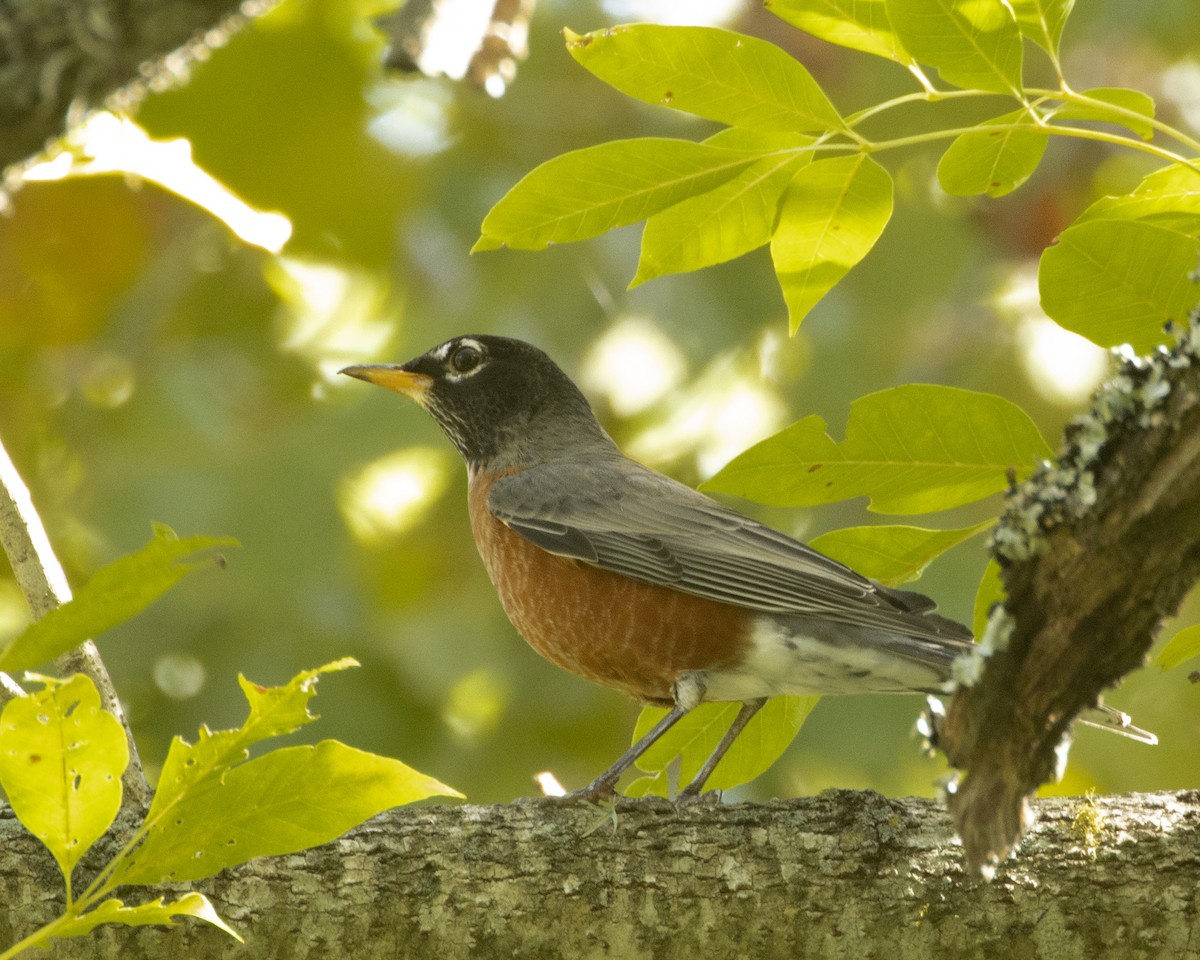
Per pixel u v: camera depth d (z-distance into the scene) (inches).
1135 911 253.3
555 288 576.7
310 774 205.6
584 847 256.1
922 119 588.1
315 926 246.4
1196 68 597.0
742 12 583.2
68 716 198.2
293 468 522.6
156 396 550.3
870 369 568.7
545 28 611.5
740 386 584.7
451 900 250.4
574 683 540.7
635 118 614.9
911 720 490.6
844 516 542.9
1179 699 502.3
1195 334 196.4
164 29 341.4
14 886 239.9
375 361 587.2
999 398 257.8
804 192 253.0
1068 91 233.0
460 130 606.5
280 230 270.5
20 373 571.2
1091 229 235.3
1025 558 206.7
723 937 254.1
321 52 554.9
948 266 580.7
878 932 254.4
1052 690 210.4
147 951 242.4
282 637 518.3
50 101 334.3
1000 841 214.8
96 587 173.0
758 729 344.2
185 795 202.8
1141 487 197.0
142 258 574.9
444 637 537.0
